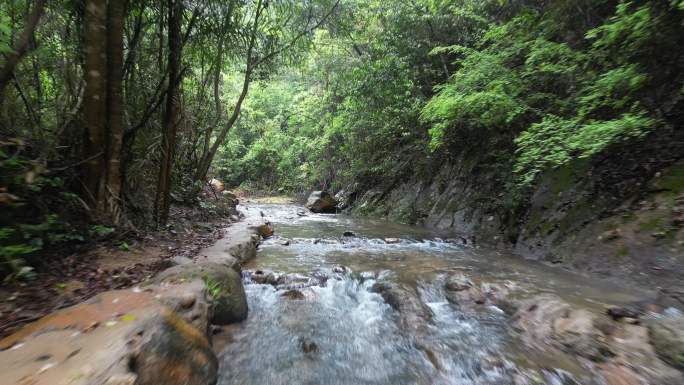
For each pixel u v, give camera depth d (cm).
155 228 706
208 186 1298
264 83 1343
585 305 434
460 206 1055
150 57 790
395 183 1471
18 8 561
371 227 1148
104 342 243
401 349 401
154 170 830
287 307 499
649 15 542
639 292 476
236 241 723
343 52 1688
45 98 646
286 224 1227
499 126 897
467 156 1137
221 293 431
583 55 675
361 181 1731
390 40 1230
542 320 419
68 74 596
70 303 362
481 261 682
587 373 331
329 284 583
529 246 739
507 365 354
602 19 750
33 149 484
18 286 379
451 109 826
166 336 274
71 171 530
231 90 2011
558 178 763
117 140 564
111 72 553
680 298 429
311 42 1208
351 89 1358
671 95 599
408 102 1228
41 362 219
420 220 1183
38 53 557
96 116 532
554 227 708
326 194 1769
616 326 376
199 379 283
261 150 2680
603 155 682
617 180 642
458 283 534
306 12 1154
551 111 767
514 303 468
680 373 303
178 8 659
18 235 396
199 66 1077
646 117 599
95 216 534
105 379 204
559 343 380
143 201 773
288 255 746
